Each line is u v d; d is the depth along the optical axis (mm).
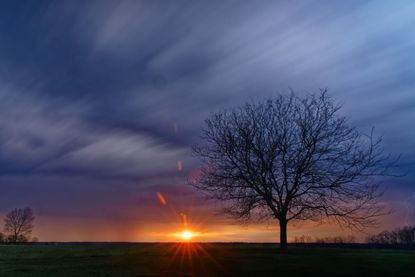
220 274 17375
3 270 18234
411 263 20156
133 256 23844
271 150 29016
